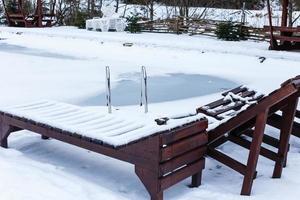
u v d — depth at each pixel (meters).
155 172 4.09
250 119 4.78
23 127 5.32
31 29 23.67
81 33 21.34
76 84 10.29
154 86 10.28
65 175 4.68
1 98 8.60
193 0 29.34
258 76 11.66
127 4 32.62
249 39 19.83
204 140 4.60
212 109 5.53
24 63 13.41
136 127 4.82
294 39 15.85
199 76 11.72
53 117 5.25
